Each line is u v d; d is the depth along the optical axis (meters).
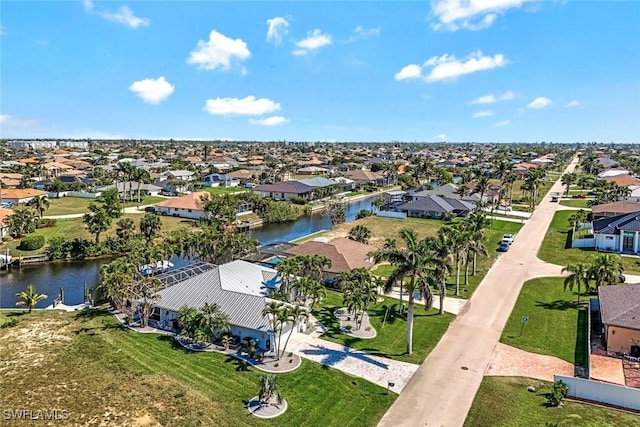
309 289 51.72
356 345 48.00
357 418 35.50
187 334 47.06
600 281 57.12
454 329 52.34
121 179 158.50
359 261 70.69
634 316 45.91
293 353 45.78
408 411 36.47
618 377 41.00
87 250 83.50
